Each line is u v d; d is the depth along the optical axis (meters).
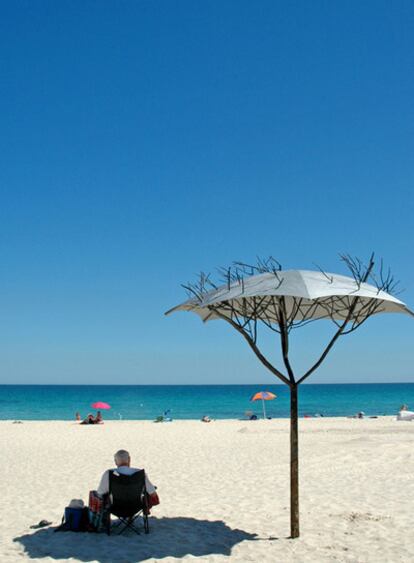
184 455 16.41
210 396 118.38
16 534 7.13
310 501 8.88
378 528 7.02
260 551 6.22
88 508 7.25
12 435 25.75
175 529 7.25
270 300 6.89
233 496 9.58
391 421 34.44
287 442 19.94
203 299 6.69
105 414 63.62
